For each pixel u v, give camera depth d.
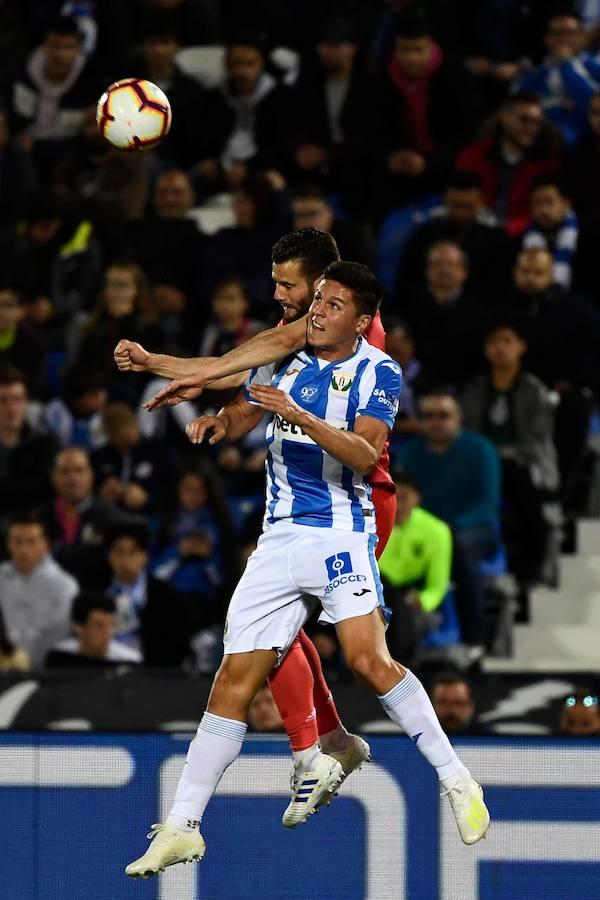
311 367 20.61
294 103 49.72
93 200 46.44
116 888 22.72
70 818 22.75
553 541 39.00
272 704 30.69
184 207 46.56
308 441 20.44
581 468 40.66
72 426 41.16
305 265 20.94
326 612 20.52
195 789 20.34
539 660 37.84
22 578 36.31
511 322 40.94
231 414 21.25
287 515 20.64
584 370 40.78
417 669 33.31
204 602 36.12
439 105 48.06
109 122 21.03
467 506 37.72
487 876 22.56
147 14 54.12
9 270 45.44
